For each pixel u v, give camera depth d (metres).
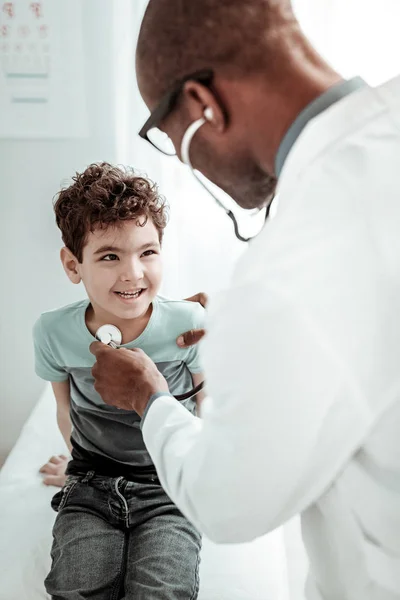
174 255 1.78
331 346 0.60
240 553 1.31
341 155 0.64
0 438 2.10
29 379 2.04
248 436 0.63
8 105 1.73
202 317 1.31
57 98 1.73
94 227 1.20
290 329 0.60
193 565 1.19
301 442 0.62
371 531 0.71
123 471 1.31
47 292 1.96
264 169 0.75
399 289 0.60
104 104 1.74
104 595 1.16
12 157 1.80
